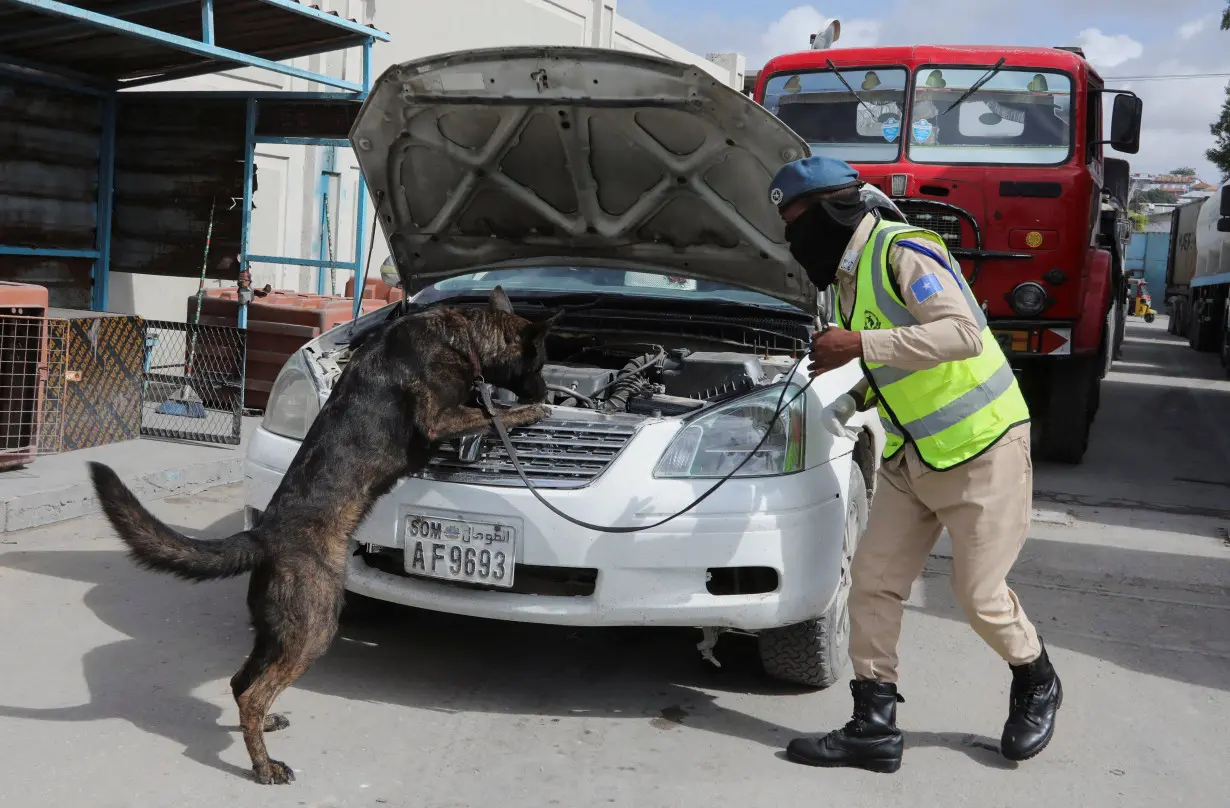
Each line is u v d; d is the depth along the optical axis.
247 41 8.31
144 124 9.02
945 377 3.37
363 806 3.12
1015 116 8.13
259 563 3.25
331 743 3.51
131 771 3.23
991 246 7.89
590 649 4.50
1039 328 7.91
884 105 8.38
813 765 3.51
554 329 5.05
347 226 13.40
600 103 4.17
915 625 4.96
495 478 3.71
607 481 3.63
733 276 4.91
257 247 11.79
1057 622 5.08
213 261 8.89
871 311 3.38
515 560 3.62
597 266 5.14
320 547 3.34
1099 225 9.61
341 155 13.05
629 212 4.71
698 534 3.59
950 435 3.38
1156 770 3.60
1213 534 6.89
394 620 4.71
